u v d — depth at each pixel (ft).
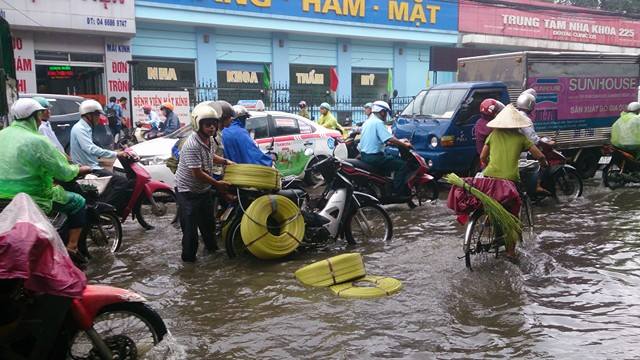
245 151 20.89
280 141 34.27
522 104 23.97
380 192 27.96
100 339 11.13
